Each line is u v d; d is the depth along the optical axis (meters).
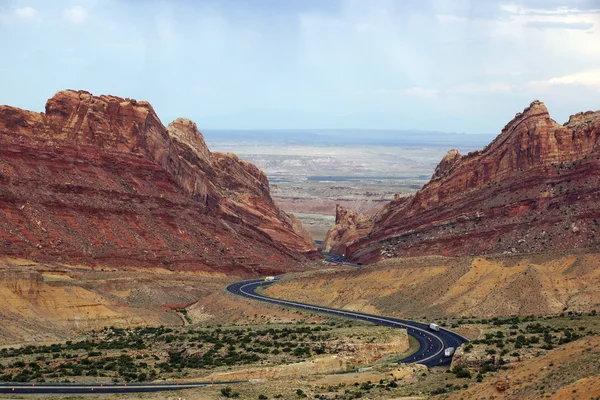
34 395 147.25
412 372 162.38
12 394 147.88
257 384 153.25
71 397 145.00
